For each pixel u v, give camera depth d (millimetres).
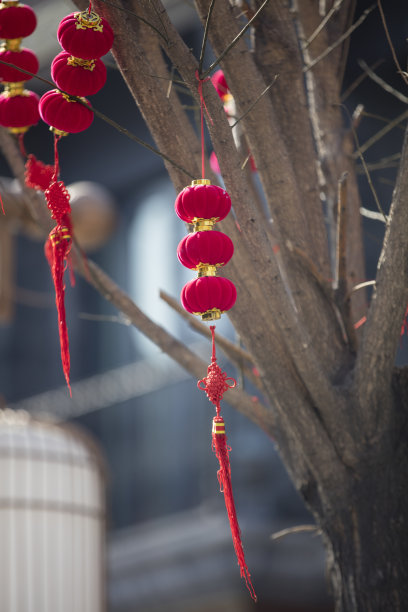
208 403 11258
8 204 5000
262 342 2740
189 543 10055
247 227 2643
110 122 2588
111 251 13195
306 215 3170
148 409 12188
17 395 13422
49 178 2951
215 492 10727
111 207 5934
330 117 3555
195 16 10375
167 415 11891
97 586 4191
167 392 11977
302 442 2814
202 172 2656
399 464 2811
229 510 2404
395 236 2672
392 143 8625
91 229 5855
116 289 3207
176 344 3223
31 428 4273
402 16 8180
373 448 2818
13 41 2865
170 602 10094
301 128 3217
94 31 2451
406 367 2848
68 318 13602
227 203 2508
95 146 13234
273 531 9703
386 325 2732
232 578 9539
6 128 3238
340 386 2857
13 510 3932
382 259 2740
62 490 4145
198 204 2479
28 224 5117
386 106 8602
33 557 3916
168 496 11609
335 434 2805
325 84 3555
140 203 13125
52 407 13242
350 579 2828
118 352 13117
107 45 2479
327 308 3029
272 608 9484
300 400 2770
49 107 2555
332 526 2893
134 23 2910
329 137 3545
